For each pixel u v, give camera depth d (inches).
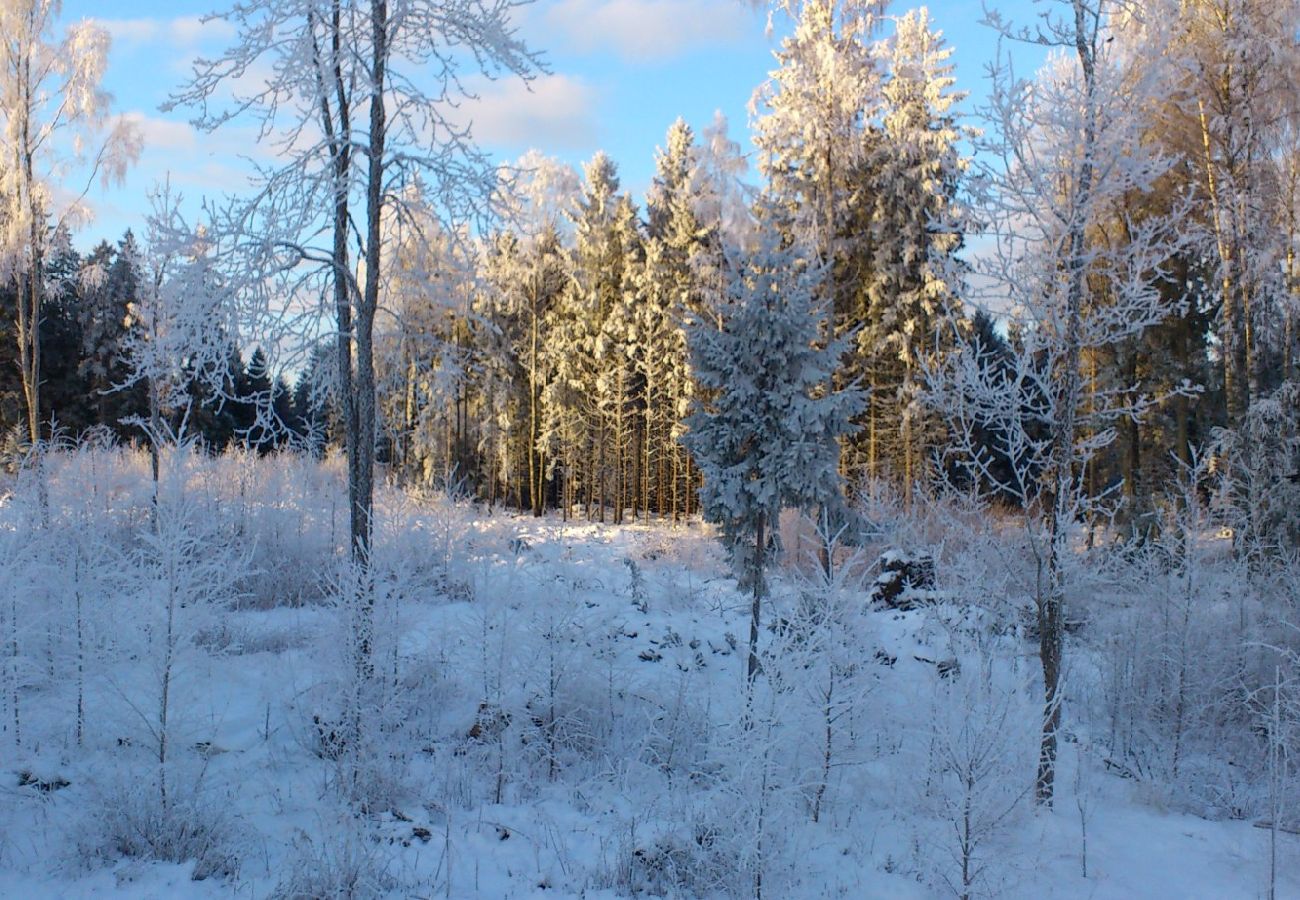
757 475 350.0
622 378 1298.0
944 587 438.9
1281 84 608.1
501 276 1219.9
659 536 866.8
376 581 311.1
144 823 240.5
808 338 342.3
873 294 920.9
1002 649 370.0
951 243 853.2
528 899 225.0
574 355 1357.0
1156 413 831.7
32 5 662.5
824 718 284.7
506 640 324.8
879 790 302.2
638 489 1518.2
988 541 342.0
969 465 344.2
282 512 683.4
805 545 566.3
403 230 420.8
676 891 231.9
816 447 336.5
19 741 293.1
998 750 231.3
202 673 320.5
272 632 430.3
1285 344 715.4
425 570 483.8
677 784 305.3
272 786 280.2
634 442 1408.7
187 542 281.7
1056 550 305.9
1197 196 667.4
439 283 424.8
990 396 317.4
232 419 1392.7
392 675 318.3
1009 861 238.7
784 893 235.0
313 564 560.1
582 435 1357.0
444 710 348.8
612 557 725.3
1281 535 503.8
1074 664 436.8
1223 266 627.8
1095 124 295.9
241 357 379.2
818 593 298.4
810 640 264.5
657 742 328.5
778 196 686.5
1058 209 299.9
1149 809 309.7
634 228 1432.1
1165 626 378.3
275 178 358.3
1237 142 622.5
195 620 270.2
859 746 311.4
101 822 240.1
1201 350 835.4
